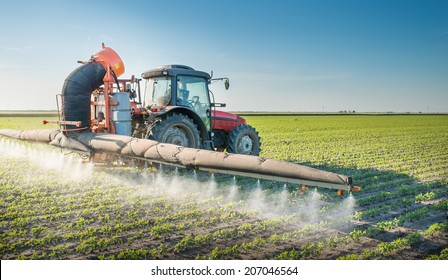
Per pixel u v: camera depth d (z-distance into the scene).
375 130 34.47
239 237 5.73
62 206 7.23
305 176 5.95
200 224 6.22
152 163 9.16
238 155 6.99
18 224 6.14
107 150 8.79
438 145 20.05
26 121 42.91
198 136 10.45
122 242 5.52
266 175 6.47
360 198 8.08
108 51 9.81
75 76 9.30
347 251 5.30
